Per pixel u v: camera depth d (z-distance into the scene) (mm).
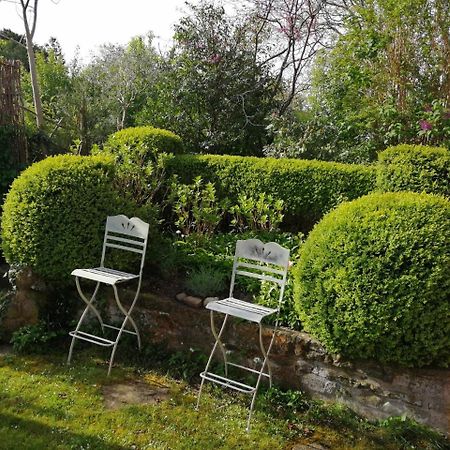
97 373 3326
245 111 8094
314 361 3070
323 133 6570
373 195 3273
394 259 2770
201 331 3461
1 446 2490
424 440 2701
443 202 3004
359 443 2723
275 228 4816
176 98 8078
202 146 7773
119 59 10492
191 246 4332
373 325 2732
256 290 3703
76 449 2523
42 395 3008
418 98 5688
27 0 7359
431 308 2684
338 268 2879
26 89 10195
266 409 3006
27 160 6051
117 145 5863
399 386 2826
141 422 2799
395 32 5742
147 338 3643
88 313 3855
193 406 3006
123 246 3654
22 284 3775
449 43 5543
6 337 3746
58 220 3650
